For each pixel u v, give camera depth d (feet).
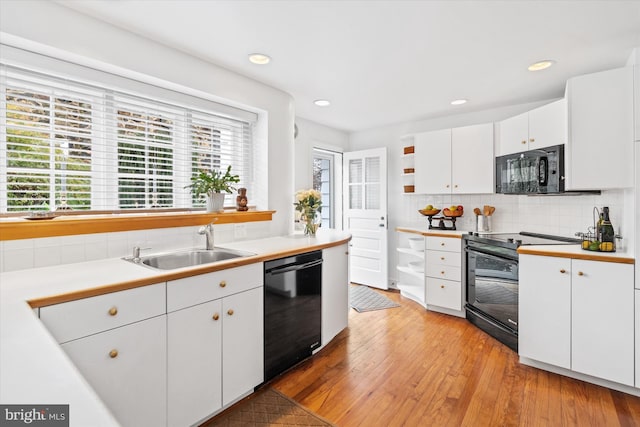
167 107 7.68
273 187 9.69
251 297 6.42
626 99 6.72
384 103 11.19
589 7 5.63
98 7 5.61
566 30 6.40
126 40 6.34
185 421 5.31
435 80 9.06
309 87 9.59
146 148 7.36
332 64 7.98
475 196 12.25
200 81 7.63
